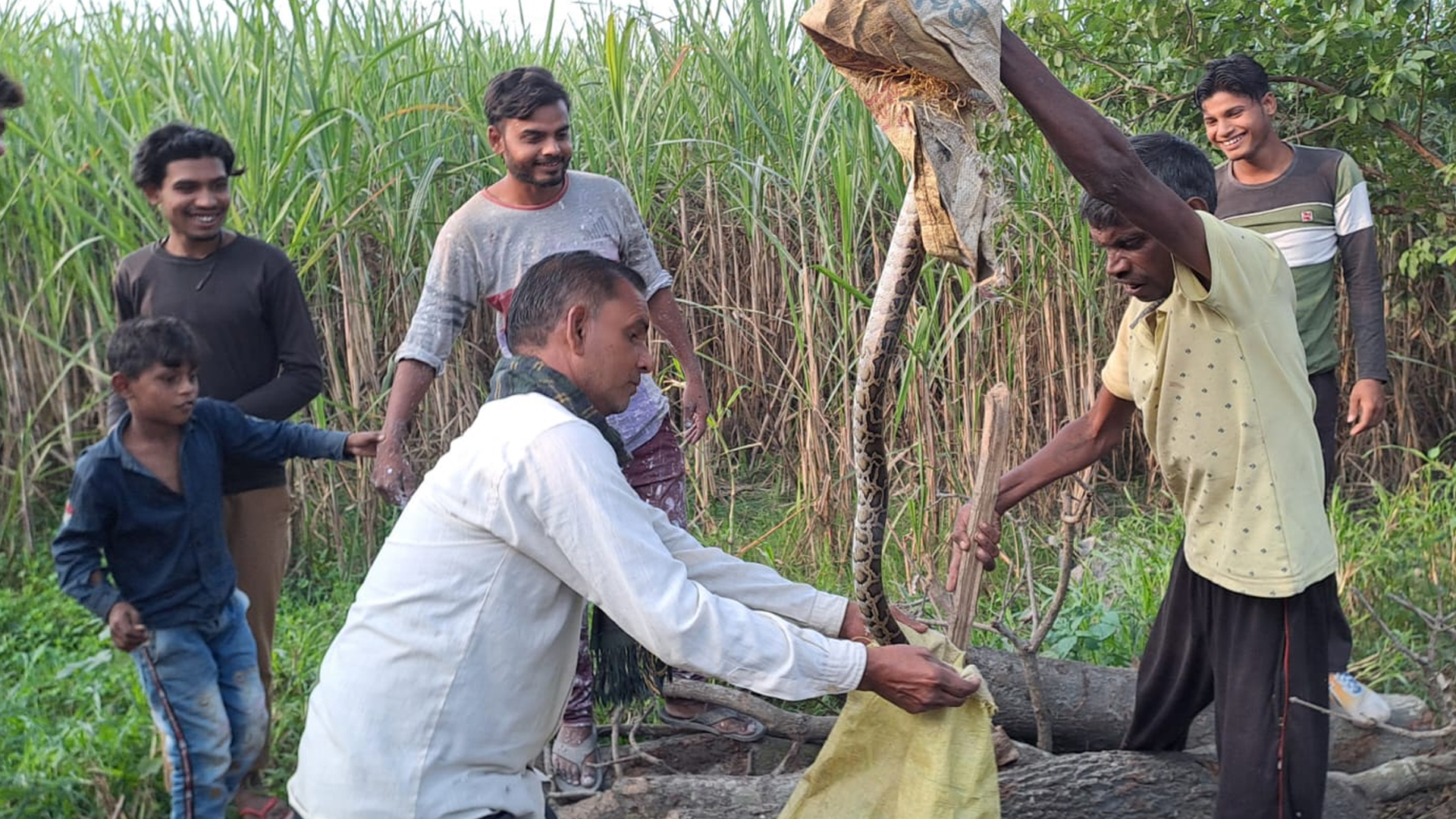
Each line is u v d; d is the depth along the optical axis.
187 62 4.67
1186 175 2.18
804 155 4.43
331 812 1.75
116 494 2.65
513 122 3.02
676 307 3.46
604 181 3.25
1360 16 4.15
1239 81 3.51
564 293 1.81
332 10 4.30
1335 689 3.05
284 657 3.66
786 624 1.80
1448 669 3.28
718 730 3.34
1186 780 2.59
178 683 2.76
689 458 5.04
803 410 4.61
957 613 2.29
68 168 4.02
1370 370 3.51
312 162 4.35
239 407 3.02
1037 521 4.96
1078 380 5.16
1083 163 1.85
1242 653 2.25
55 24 4.91
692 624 1.70
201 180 2.96
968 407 4.58
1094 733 3.24
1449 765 2.83
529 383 1.81
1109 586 4.19
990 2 1.67
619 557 1.69
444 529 1.75
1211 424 2.19
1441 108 4.79
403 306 4.86
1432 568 4.04
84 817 2.95
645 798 2.77
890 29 1.65
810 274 5.05
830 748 2.18
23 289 4.93
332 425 4.86
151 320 2.66
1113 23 4.57
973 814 2.07
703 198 5.57
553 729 1.88
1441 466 4.82
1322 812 2.37
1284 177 3.55
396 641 1.75
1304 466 2.19
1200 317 2.16
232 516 3.03
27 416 4.95
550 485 1.69
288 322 3.12
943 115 1.70
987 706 2.10
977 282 1.77
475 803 1.75
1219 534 2.24
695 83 5.21
